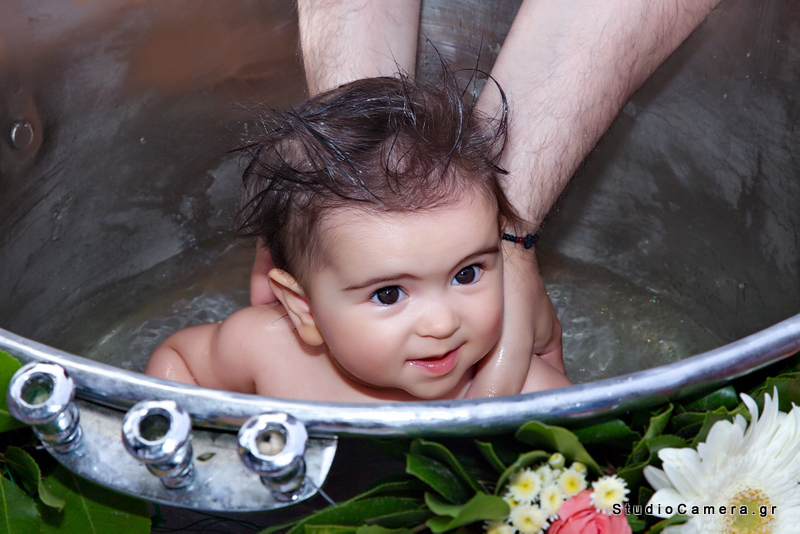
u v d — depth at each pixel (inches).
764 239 40.7
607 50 35.2
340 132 28.1
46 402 17.5
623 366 45.5
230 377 37.0
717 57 39.2
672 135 43.2
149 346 46.7
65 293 45.0
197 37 42.4
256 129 45.5
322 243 27.1
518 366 32.3
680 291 46.3
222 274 49.3
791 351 19.0
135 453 16.9
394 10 39.1
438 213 26.2
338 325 27.9
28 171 39.9
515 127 34.7
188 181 47.0
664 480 19.1
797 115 37.0
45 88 39.1
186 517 21.2
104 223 45.1
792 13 35.4
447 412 17.4
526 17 37.3
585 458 18.8
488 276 28.1
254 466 16.7
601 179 46.6
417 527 19.2
